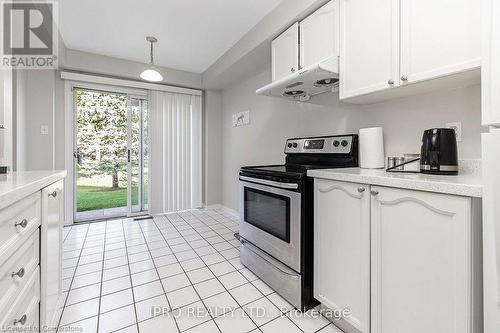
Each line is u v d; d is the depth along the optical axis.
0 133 1.47
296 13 1.90
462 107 1.33
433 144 1.23
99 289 1.72
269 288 1.76
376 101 1.74
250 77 3.36
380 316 1.12
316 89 2.08
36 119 2.81
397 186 1.02
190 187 4.10
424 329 0.96
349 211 1.25
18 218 0.79
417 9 1.21
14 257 0.75
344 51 1.58
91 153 4.37
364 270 1.17
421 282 0.96
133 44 2.88
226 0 2.05
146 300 1.60
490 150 0.77
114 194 5.20
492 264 0.78
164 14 2.25
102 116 4.32
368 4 1.43
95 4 2.08
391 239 1.06
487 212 0.78
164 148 3.82
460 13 1.06
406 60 1.26
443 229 0.90
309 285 1.53
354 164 1.85
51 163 2.89
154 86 3.65
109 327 1.35
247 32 2.57
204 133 4.23
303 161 2.30
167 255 2.30
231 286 1.78
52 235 1.21
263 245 1.85
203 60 3.37
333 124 2.15
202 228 3.14
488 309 0.80
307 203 1.51
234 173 3.82
